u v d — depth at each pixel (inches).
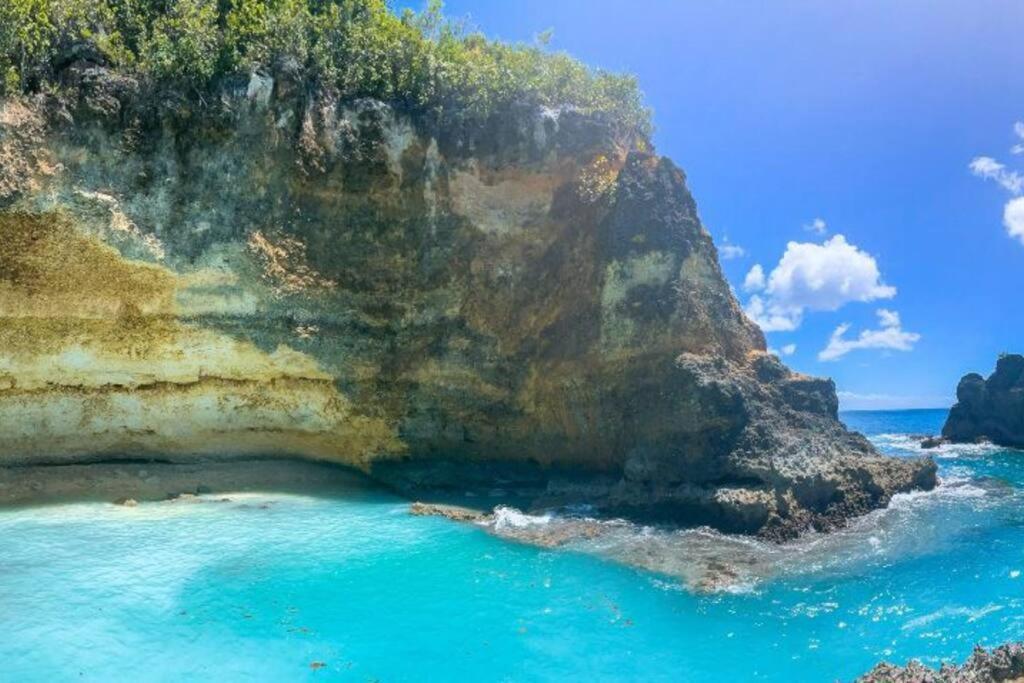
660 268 741.3
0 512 598.2
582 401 775.1
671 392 698.8
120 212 679.7
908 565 538.6
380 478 797.9
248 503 677.3
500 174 809.5
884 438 1606.8
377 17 817.5
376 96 789.9
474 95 799.1
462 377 816.3
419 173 792.9
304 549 558.6
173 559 520.4
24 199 634.8
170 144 709.3
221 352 735.1
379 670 383.9
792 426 690.8
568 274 804.6
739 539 593.9
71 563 501.4
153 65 700.0
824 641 423.2
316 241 770.2
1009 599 479.2
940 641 422.0
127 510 628.1
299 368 768.3
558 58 863.7
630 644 417.7
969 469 996.6
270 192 751.1
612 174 813.2
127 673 370.0
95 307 676.7
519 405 813.2
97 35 698.2
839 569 530.3
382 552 557.6
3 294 639.8
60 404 684.7
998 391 1353.3
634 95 866.1
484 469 809.5
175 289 706.8
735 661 400.5
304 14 778.8
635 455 696.4
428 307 810.2
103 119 676.1
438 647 409.7
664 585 501.4
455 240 808.9
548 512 676.1
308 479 772.0
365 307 790.5
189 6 727.1
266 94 738.8
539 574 518.9
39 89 658.8
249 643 406.6
